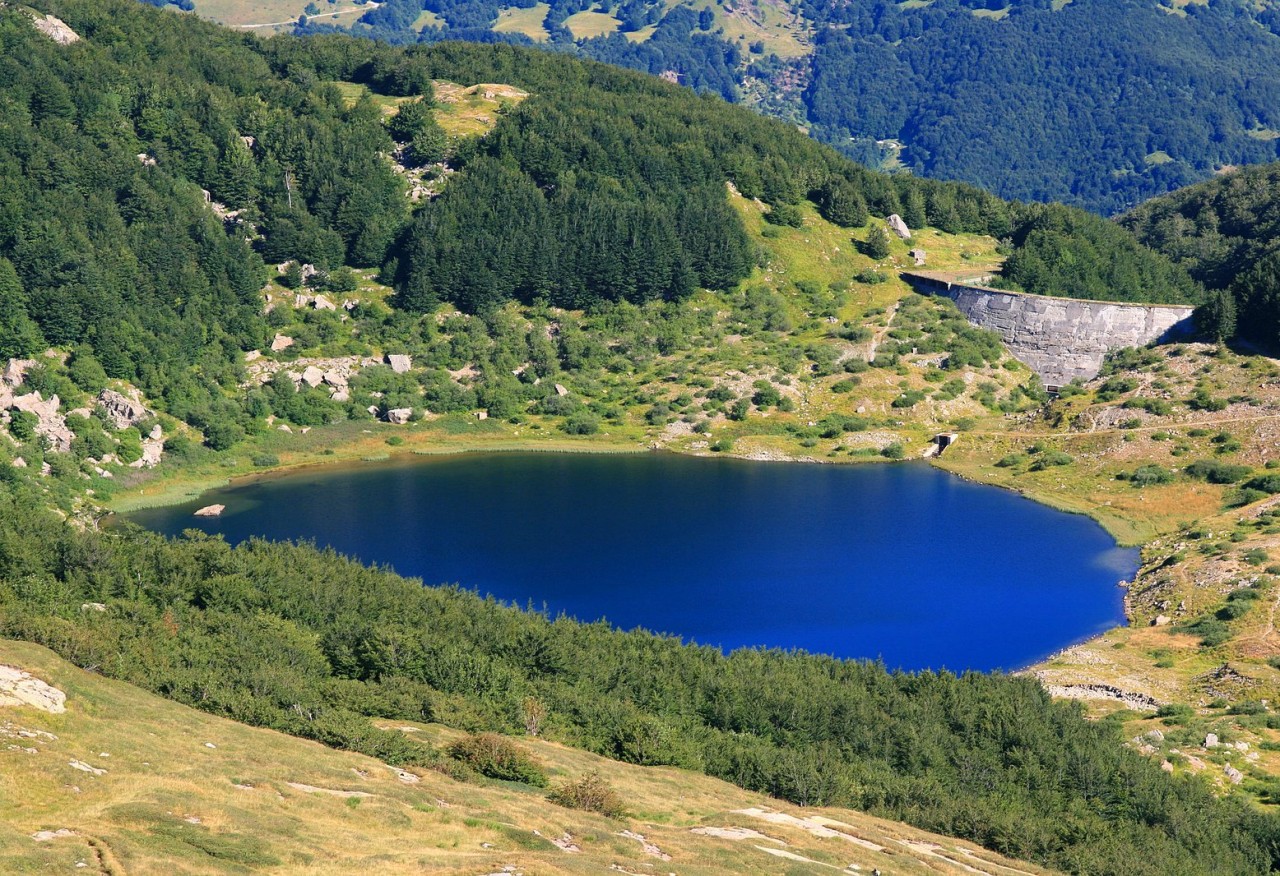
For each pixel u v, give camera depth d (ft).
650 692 402.11
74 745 264.93
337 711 333.83
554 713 376.27
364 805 265.13
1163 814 336.08
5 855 205.36
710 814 306.55
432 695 363.15
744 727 391.04
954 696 400.67
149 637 377.50
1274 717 409.90
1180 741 397.19
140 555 462.19
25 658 309.01
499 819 270.05
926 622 526.98
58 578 449.06
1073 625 523.29
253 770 274.57
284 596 442.91
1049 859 313.53
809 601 549.54
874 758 374.02
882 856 287.69
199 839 229.04
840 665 431.43
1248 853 316.81
